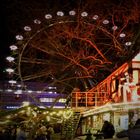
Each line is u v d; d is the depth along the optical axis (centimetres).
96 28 2856
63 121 2159
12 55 2256
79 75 2919
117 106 1800
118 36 2723
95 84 2589
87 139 1444
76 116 2169
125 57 1866
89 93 2303
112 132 1438
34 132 1875
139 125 451
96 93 2252
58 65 3059
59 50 3038
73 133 2167
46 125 2148
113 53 2728
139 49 1620
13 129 1838
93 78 2834
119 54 2491
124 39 2702
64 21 2153
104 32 2867
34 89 4247
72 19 2181
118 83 1878
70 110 2081
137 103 1667
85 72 2898
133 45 1789
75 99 2264
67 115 2066
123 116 1788
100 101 2186
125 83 1738
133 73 1677
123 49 2542
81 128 2641
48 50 3044
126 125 1742
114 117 1914
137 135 432
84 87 2912
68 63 3028
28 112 1864
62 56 3047
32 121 1898
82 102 2253
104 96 2138
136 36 1853
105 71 2734
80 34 2939
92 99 2305
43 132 1758
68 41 3003
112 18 2778
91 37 2938
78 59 2961
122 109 1770
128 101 1716
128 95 1717
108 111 1941
